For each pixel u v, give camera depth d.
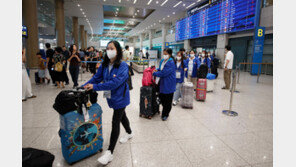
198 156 2.11
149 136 2.58
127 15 23.28
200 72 4.58
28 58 11.12
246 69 12.60
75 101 1.81
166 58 3.04
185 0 14.79
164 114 3.21
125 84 1.94
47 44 6.02
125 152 2.17
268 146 2.34
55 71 5.62
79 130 1.88
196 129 2.85
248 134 2.69
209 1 14.30
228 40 14.06
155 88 3.28
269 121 3.21
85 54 11.48
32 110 3.58
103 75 2.01
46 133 2.59
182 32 19.31
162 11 18.47
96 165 1.91
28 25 10.80
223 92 5.67
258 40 9.92
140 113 3.34
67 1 15.55
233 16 12.00
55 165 1.89
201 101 4.57
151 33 34.22
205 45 16.45
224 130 2.82
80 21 25.48
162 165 1.93
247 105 4.23
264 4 10.95
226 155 2.13
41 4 18.12
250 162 2.00
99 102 4.29
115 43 1.87
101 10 18.52
